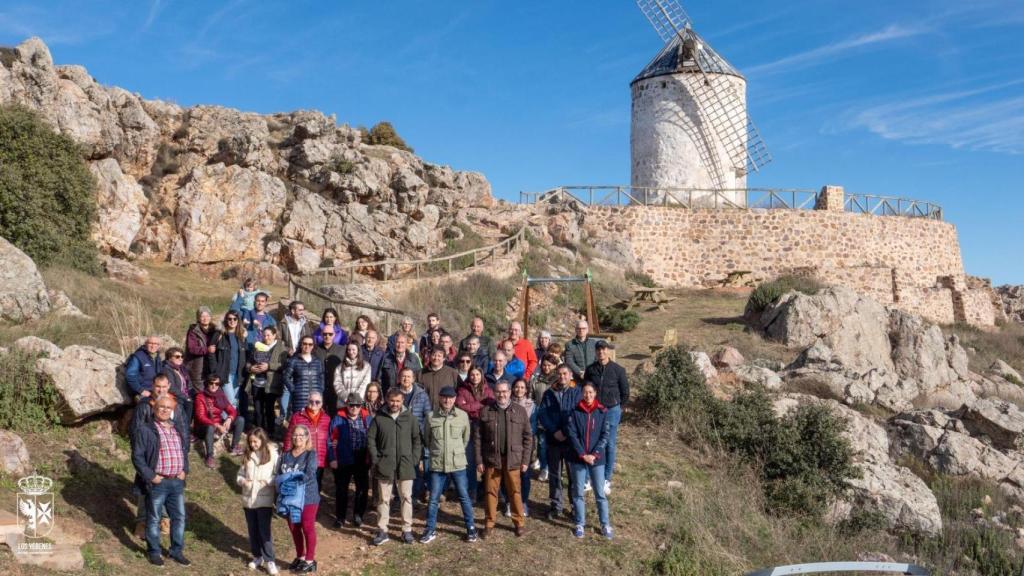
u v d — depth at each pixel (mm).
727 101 40688
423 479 11477
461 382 11156
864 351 23297
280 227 28516
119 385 11203
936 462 16625
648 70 42062
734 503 12586
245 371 12422
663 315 28203
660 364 16891
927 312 37188
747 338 23844
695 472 13805
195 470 11250
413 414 10273
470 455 11133
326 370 11516
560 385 11016
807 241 38188
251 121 31203
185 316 18906
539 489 12406
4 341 13656
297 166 30469
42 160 22500
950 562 12633
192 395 11578
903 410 19125
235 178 28375
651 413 16203
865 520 13414
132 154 27703
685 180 40531
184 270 26703
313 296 20844
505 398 10359
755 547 11383
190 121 29781
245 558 9414
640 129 41844
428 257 29578
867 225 39156
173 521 8898
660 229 37625
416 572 9484
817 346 20844
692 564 10125
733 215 38062
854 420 16906
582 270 32594
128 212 25844
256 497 9039
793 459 14148
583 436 10570
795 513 13250
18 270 16156
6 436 9742
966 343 32250
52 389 10727
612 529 11055
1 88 23375
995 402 18031
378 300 22203
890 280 36469
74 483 9820
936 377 23422
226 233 27625
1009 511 15039
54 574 7711
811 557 11406
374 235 29031
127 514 9719
